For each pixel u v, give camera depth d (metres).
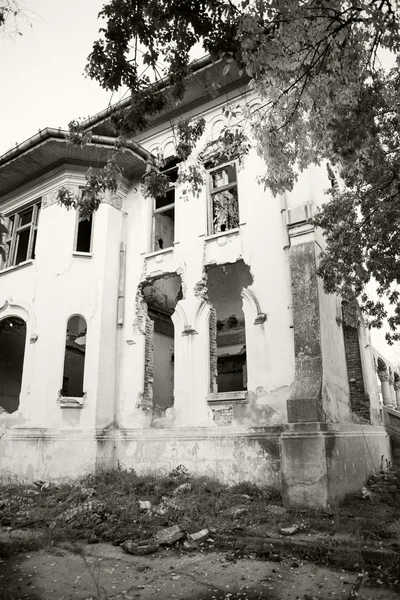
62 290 12.73
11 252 14.88
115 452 11.72
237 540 6.43
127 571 5.50
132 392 12.20
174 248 12.53
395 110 8.18
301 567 5.56
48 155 13.51
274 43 5.92
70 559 6.00
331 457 8.27
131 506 8.41
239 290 16.00
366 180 8.82
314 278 9.84
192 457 10.52
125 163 13.80
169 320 16.83
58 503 9.26
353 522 7.05
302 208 10.46
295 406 8.79
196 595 4.75
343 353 11.12
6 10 4.68
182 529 6.98
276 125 7.86
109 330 12.65
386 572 5.28
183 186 12.82
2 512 8.58
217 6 5.80
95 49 6.18
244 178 11.76
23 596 4.77
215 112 12.81
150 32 6.07
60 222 13.37
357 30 5.82
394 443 13.88
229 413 10.48
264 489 9.23
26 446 11.60
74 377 16.22
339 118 7.47
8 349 16.14
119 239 13.66
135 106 6.82
